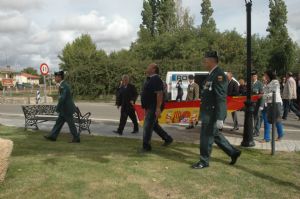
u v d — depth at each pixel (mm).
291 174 6684
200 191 5703
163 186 5875
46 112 12398
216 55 6770
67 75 33469
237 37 45188
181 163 7258
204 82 6914
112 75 32812
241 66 32344
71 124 9812
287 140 10477
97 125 13805
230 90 11930
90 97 33406
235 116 12578
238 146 9469
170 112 10688
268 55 50531
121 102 11516
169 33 51344
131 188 5742
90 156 7754
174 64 32188
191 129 12586
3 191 5527
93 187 5750
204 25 64812
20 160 7305
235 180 6242
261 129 12938
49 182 5922
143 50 48594
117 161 7309
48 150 8461
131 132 11961
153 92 8305
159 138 10586
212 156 7902
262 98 10680
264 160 7754
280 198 5492
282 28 60594
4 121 14961
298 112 16531
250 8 9289
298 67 54156
